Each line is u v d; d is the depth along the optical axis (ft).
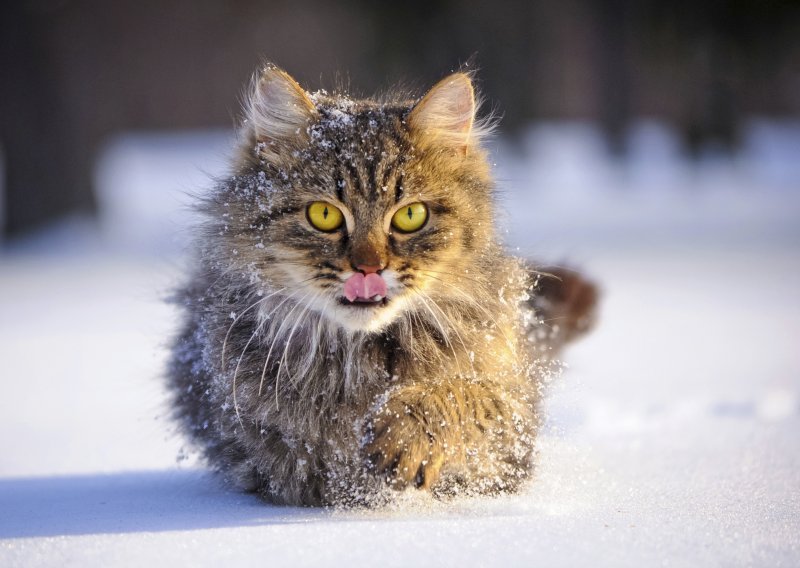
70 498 22.76
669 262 84.02
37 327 63.26
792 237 97.09
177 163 164.14
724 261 84.33
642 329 58.59
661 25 118.21
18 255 103.19
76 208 114.42
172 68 175.94
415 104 24.35
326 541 16.90
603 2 145.07
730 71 123.65
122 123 176.14
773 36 117.19
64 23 119.03
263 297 22.29
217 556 16.31
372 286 21.75
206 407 23.38
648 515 18.69
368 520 18.83
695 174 146.72
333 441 21.65
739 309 64.23
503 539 16.85
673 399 37.27
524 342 24.14
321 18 144.56
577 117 181.88
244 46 171.94
